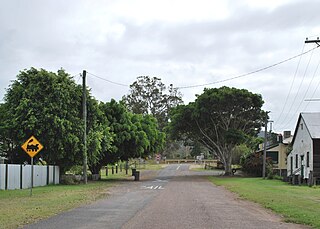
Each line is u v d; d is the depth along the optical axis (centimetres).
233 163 7819
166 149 11138
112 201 2148
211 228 1277
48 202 2016
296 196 2503
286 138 7181
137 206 1900
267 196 2484
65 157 3734
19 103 3569
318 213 1662
